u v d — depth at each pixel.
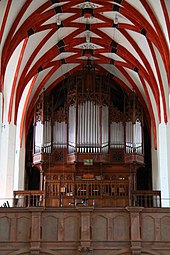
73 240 22.44
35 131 33.44
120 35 30.97
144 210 22.70
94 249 22.38
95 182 28.84
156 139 33.72
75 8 28.83
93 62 34.25
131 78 34.81
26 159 35.38
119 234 22.55
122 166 32.75
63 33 31.09
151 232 22.53
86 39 31.94
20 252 22.27
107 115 33.31
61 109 33.62
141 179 36.28
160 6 25.34
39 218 22.58
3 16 25.03
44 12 28.05
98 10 28.75
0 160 29.41
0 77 26.28
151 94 33.62
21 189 33.38
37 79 34.09
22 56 29.88
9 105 30.23
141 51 30.80
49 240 22.44
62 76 35.69
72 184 29.03
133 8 27.47
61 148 32.88
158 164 32.78
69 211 22.77
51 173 32.72
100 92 33.53
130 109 33.47
